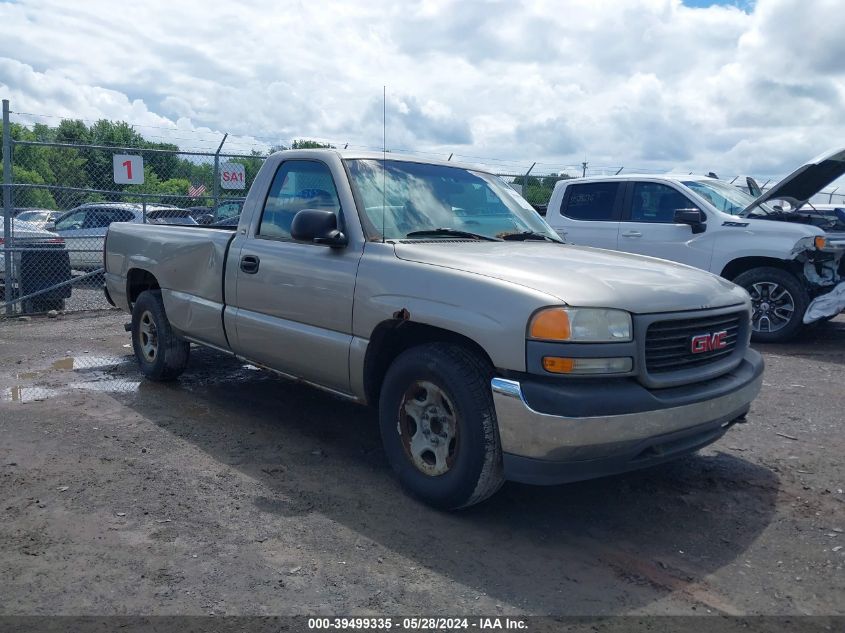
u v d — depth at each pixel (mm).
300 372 4785
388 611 2996
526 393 3393
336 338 4375
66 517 3801
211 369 7090
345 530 3713
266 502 4035
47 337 8977
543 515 3955
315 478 4395
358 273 4234
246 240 5164
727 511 4051
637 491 4301
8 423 5344
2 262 11219
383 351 4277
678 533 3781
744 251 8539
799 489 4367
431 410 3918
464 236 4688
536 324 3414
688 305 3797
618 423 3377
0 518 3779
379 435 5230
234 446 4938
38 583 3164
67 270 11141
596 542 3666
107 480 4301
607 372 3447
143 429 5258
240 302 5172
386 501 4078
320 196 4727
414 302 3889
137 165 11352
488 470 3650
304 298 4582
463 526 3791
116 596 3072
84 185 14094
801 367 7492
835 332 9570
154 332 6496
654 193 9398
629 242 9383
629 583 3277
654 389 3570
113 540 3561
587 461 3434
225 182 12430
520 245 4559
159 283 6137
